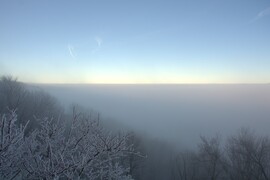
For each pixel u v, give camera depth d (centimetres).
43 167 661
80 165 673
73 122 788
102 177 767
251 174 2105
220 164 2362
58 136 764
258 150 2122
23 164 684
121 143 736
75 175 763
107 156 809
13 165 667
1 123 601
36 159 711
